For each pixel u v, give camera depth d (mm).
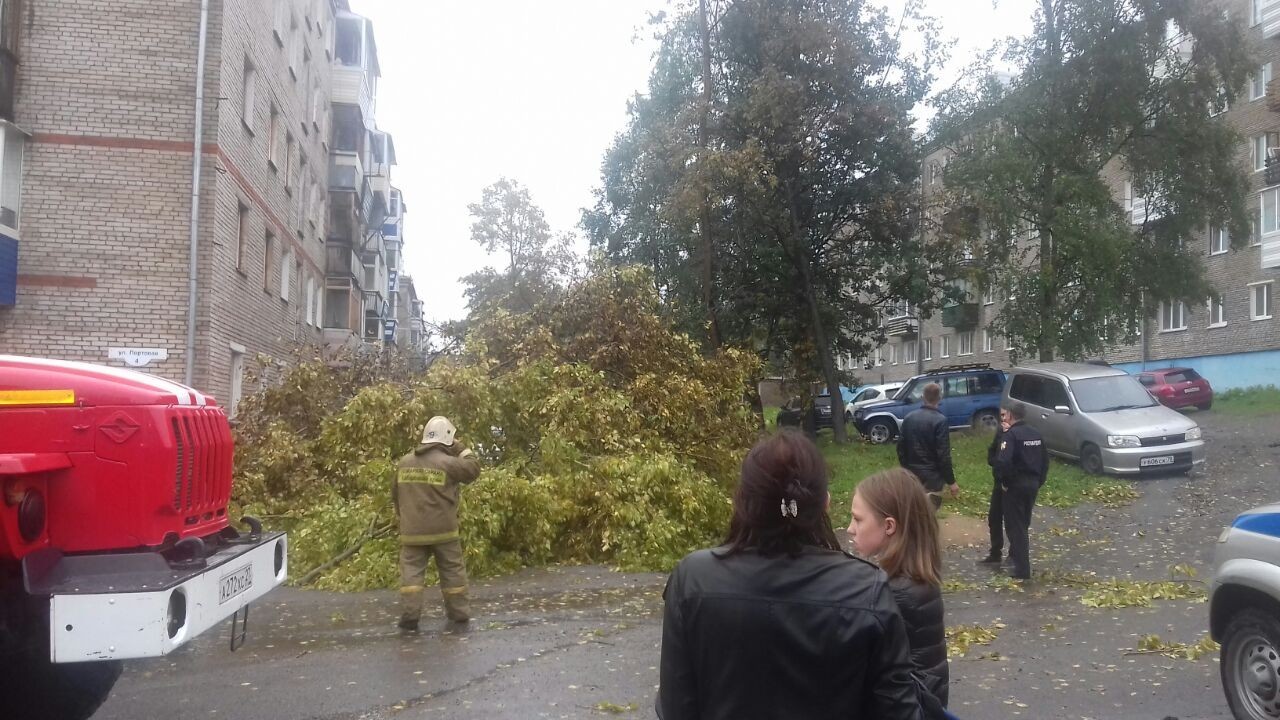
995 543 11164
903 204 24281
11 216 17359
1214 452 19062
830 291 26734
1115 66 22953
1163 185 23844
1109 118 23469
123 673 6789
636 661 7016
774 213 24141
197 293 18109
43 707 5723
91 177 17797
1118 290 23500
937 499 10562
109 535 4719
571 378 13414
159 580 4520
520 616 8727
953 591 9664
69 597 4328
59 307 17609
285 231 25906
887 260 25797
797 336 26672
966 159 24094
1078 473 17125
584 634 7914
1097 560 11312
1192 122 23141
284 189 25672
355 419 12117
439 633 8008
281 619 8641
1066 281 23719
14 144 17391
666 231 24953
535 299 21344
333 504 11367
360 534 10789
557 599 9586
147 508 4781
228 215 19484
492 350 14680
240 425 12953
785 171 23969
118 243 17844
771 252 24750
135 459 4777
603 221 30844
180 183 18109
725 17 23188
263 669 6848
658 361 14930
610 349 14727
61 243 17656
